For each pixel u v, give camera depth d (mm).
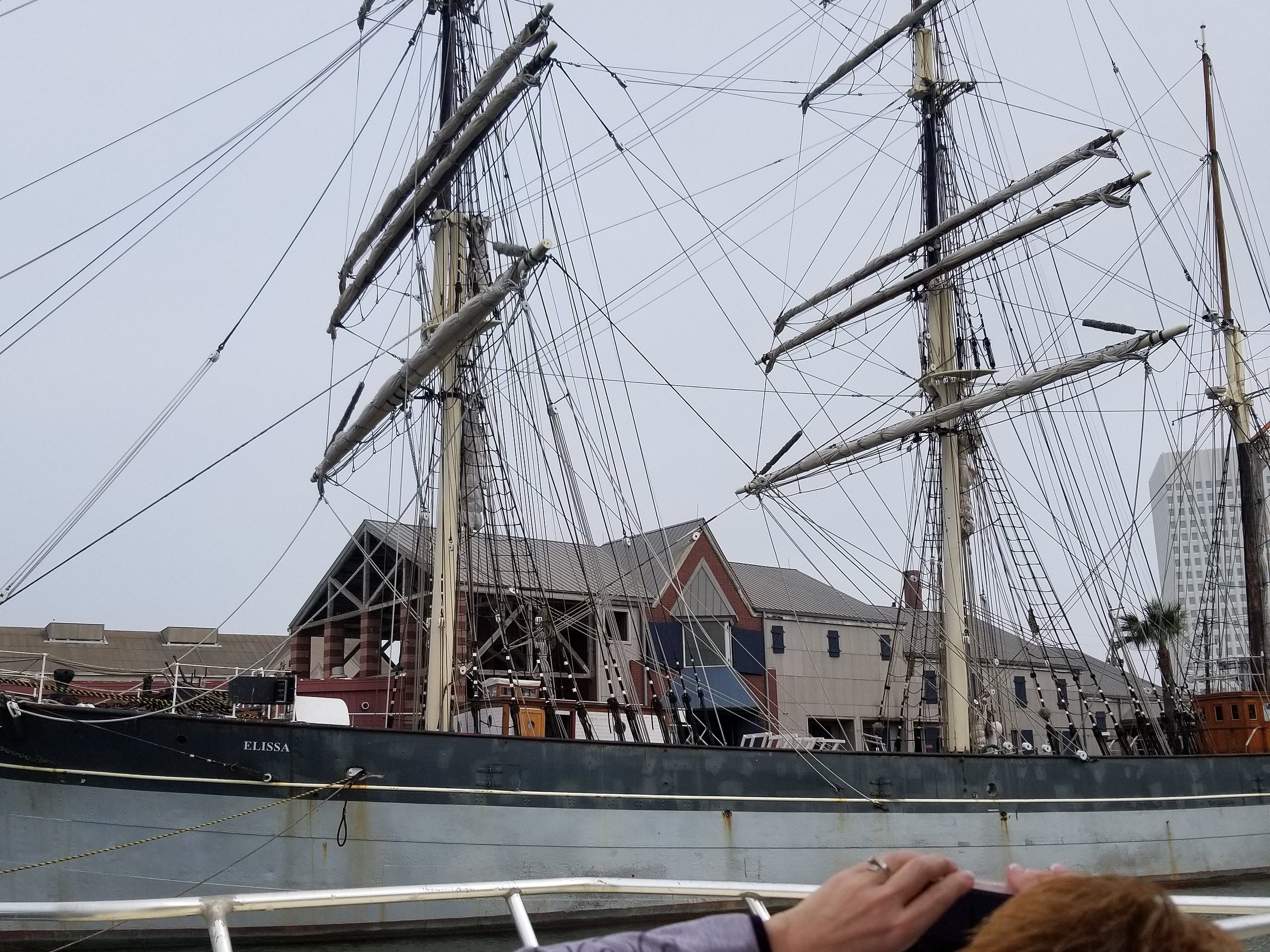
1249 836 32469
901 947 2166
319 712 25281
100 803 20641
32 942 19812
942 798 27609
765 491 35844
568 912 23125
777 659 47062
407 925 22047
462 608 32812
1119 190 34312
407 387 27922
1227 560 53312
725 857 24688
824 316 40562
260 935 21109
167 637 46688
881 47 40844
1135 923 1759
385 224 32219
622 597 40625
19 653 23391
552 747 23734
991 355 38250
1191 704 39250
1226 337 46625
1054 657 58000
